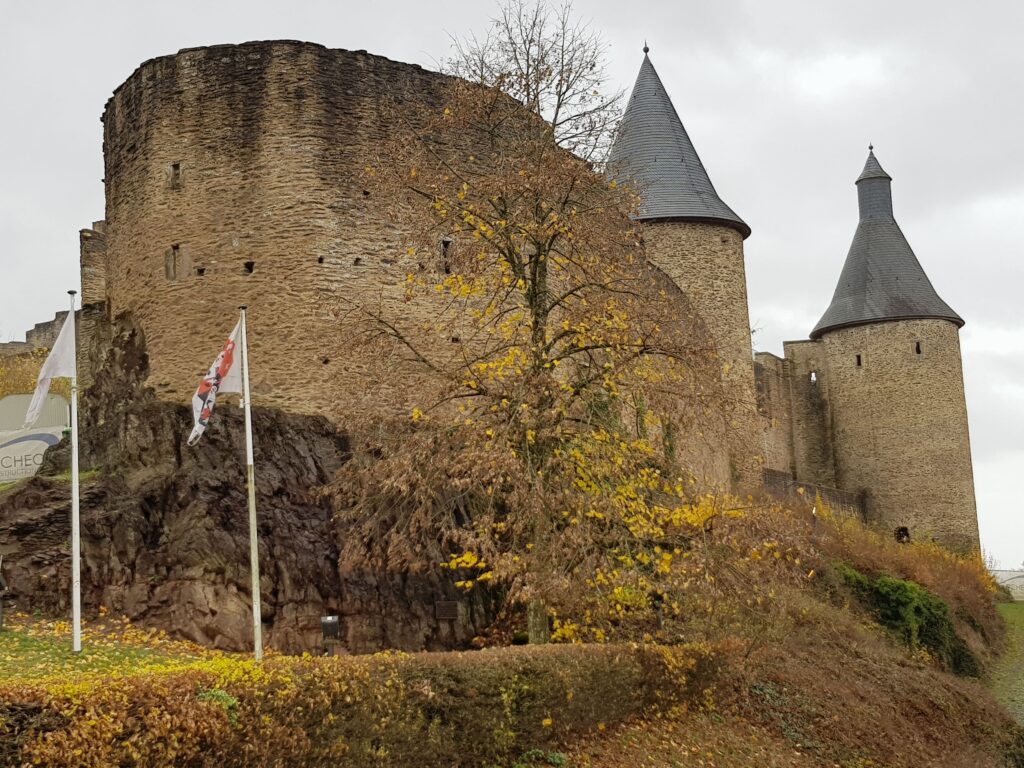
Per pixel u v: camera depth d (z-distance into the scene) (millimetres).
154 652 17203
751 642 21156
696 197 39500
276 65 24609
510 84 20266
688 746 16703
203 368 23641
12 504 19562
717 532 17219
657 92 41375
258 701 11117
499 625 20391
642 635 19578
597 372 18656
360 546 18547
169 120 24891
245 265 23906
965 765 21484
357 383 21453
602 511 17031
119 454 21469
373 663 12797
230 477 20297
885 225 55250
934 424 51688
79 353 26375
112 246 26047
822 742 19359
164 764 10047
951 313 52719
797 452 53344
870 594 29453
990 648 34312
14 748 9227
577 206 20219
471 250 19156
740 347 39031
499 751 14023
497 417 17891
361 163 24531
